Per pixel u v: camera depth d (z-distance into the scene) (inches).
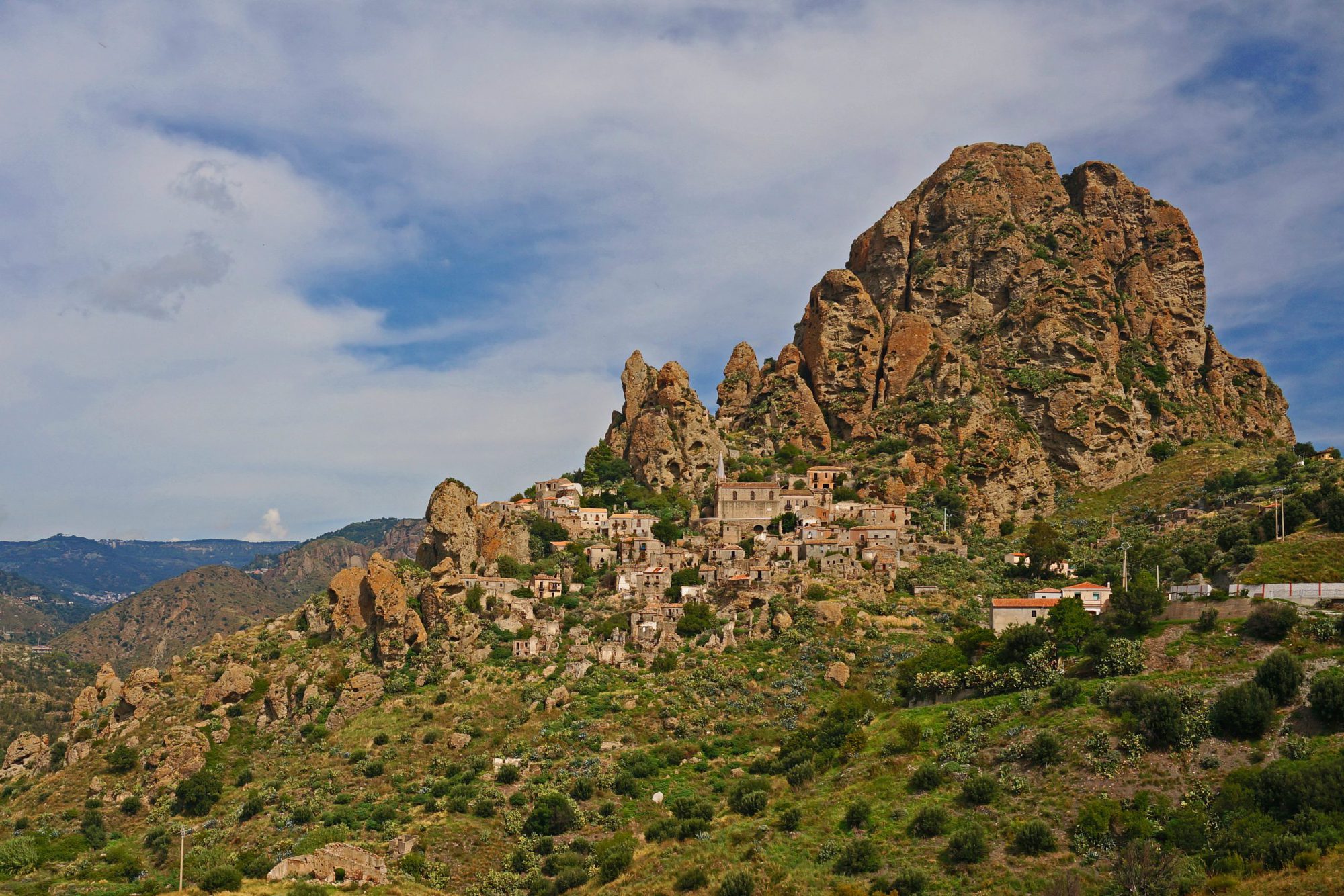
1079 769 4776.1
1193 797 4399.6
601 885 4950.8
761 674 7303.2
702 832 5295.3
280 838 5816.9
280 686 7539.4
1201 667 5255.9
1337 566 6146.7
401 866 5329.7
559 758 6481.3
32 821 6501.0
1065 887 4013.3
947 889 4284.0
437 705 7268.7
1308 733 4525.1
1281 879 3722.9
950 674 6195.9
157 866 5767.7
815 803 5285.4
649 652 7824.8
